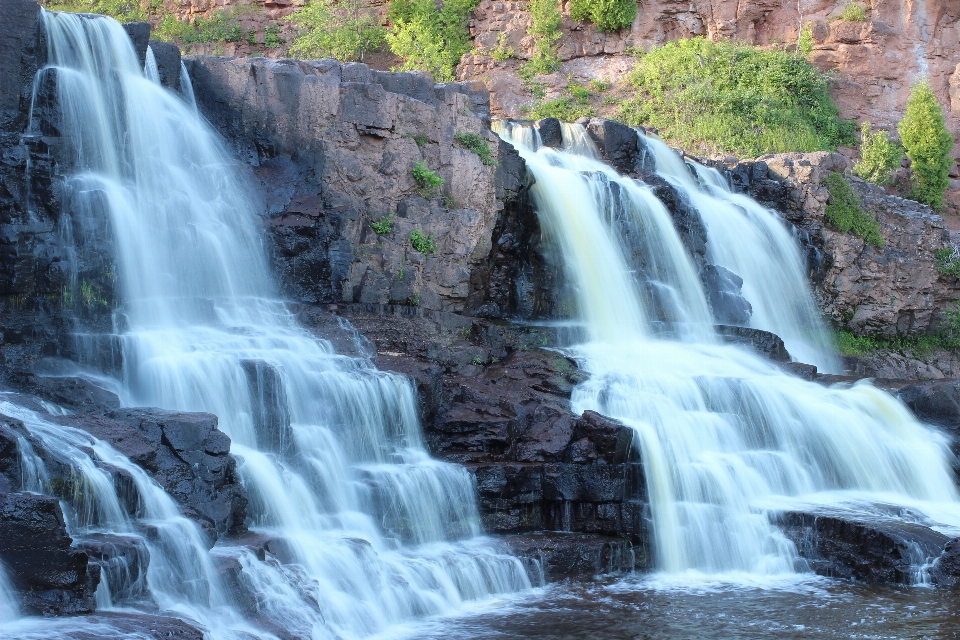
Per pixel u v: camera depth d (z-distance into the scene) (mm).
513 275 29953
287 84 26562
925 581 20031
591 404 23562
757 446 24312
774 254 36312
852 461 24953
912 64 47719
